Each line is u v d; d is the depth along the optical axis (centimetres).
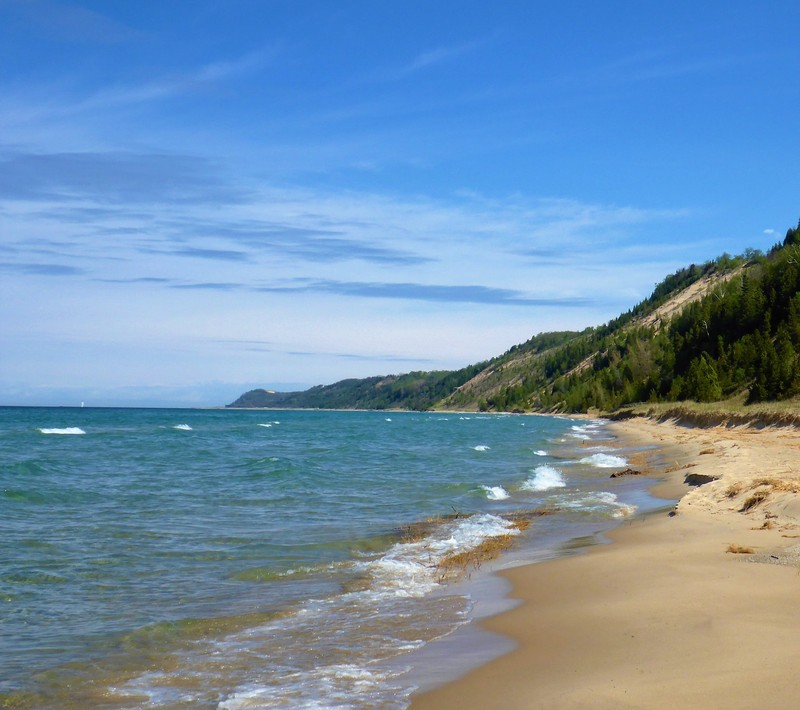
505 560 1483
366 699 764
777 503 1694
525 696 733
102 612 1128
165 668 885
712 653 789
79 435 6906
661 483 2736
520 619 1035
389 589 1267
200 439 6544
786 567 1170
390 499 2477
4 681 847
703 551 1366
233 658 916
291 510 2209
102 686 830
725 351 10625
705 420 6944
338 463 3956
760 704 642
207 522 1962
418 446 5697
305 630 1030
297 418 18288
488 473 3397
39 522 1906
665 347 14712
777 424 5066
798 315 9200
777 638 820
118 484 2839
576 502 2333
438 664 862
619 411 12769
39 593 1230
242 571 1400
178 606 1164
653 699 680
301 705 755
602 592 1137
